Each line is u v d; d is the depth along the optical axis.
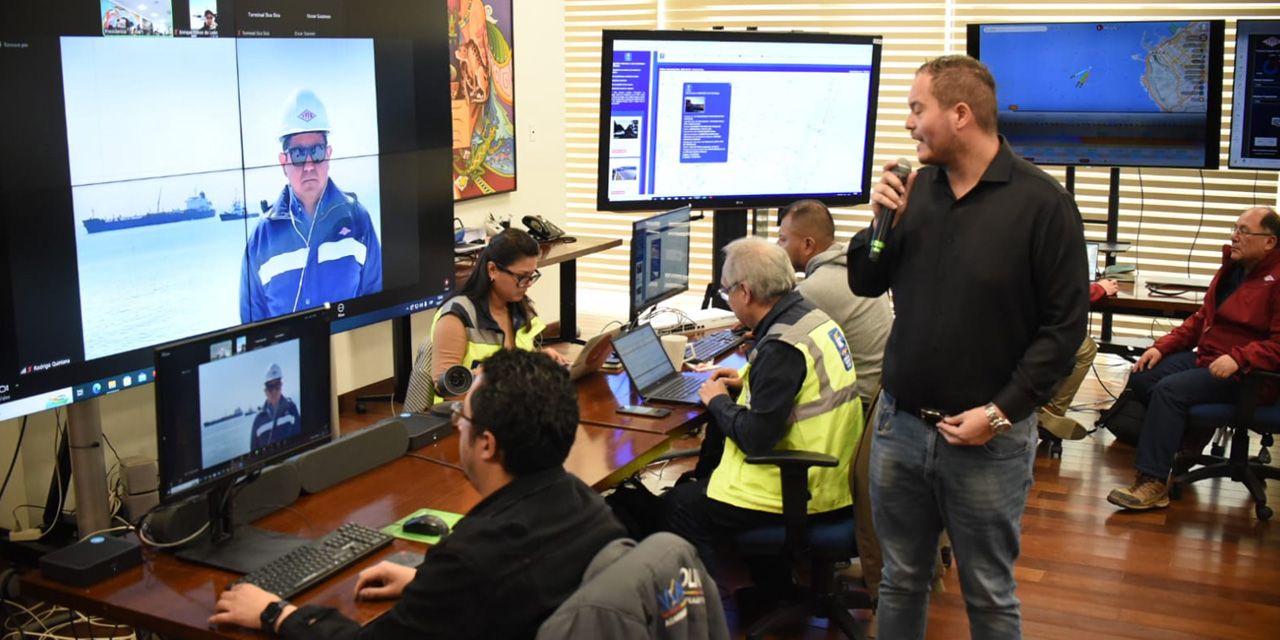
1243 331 4.55
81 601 2.14
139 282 3.36
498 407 1.86
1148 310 5.20
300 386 2.42
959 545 2.59
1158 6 6.28
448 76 4.38
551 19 6.62
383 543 2.32
